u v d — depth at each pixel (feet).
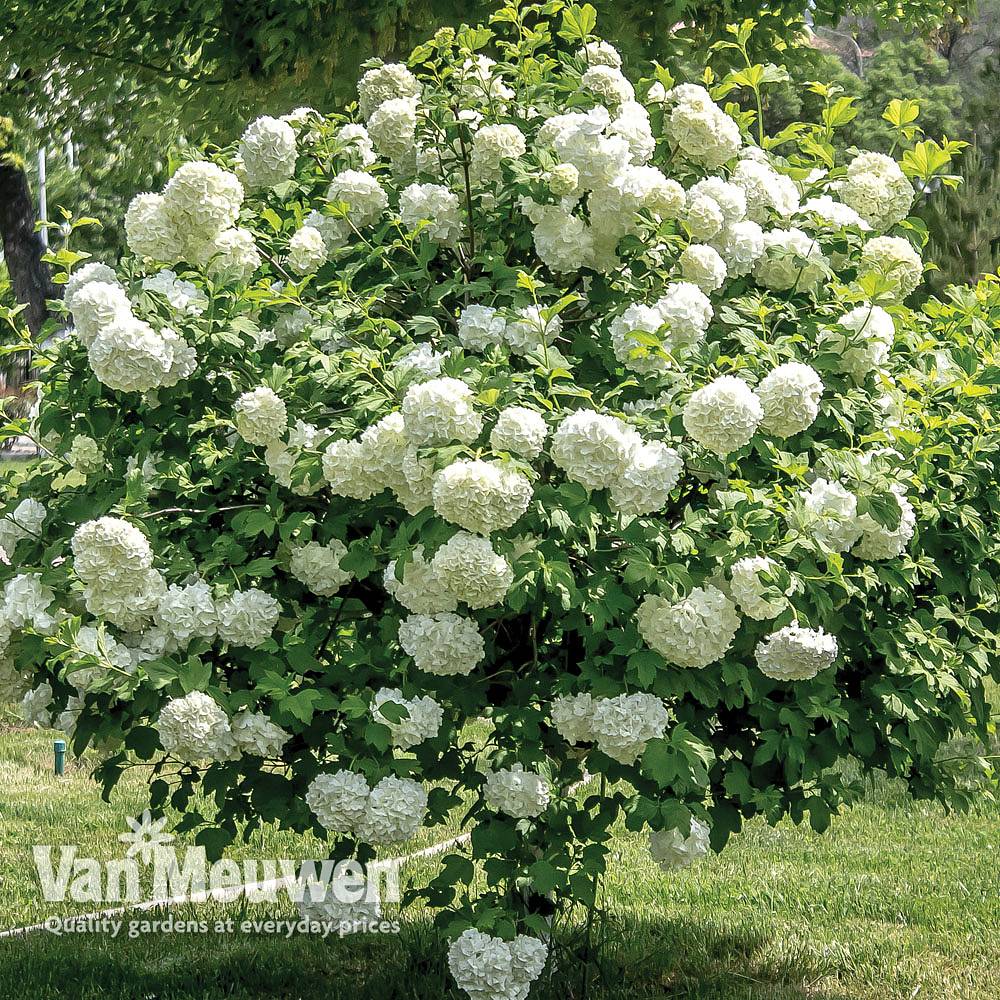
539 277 11.90
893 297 12.20
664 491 9.45
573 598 9.36
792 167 12.75
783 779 10.91
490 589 9.20
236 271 11.10
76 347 11.19
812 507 10.01
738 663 10.12
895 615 11.06
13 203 34.12
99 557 9.62
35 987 13.38
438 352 11.02
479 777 10.52
